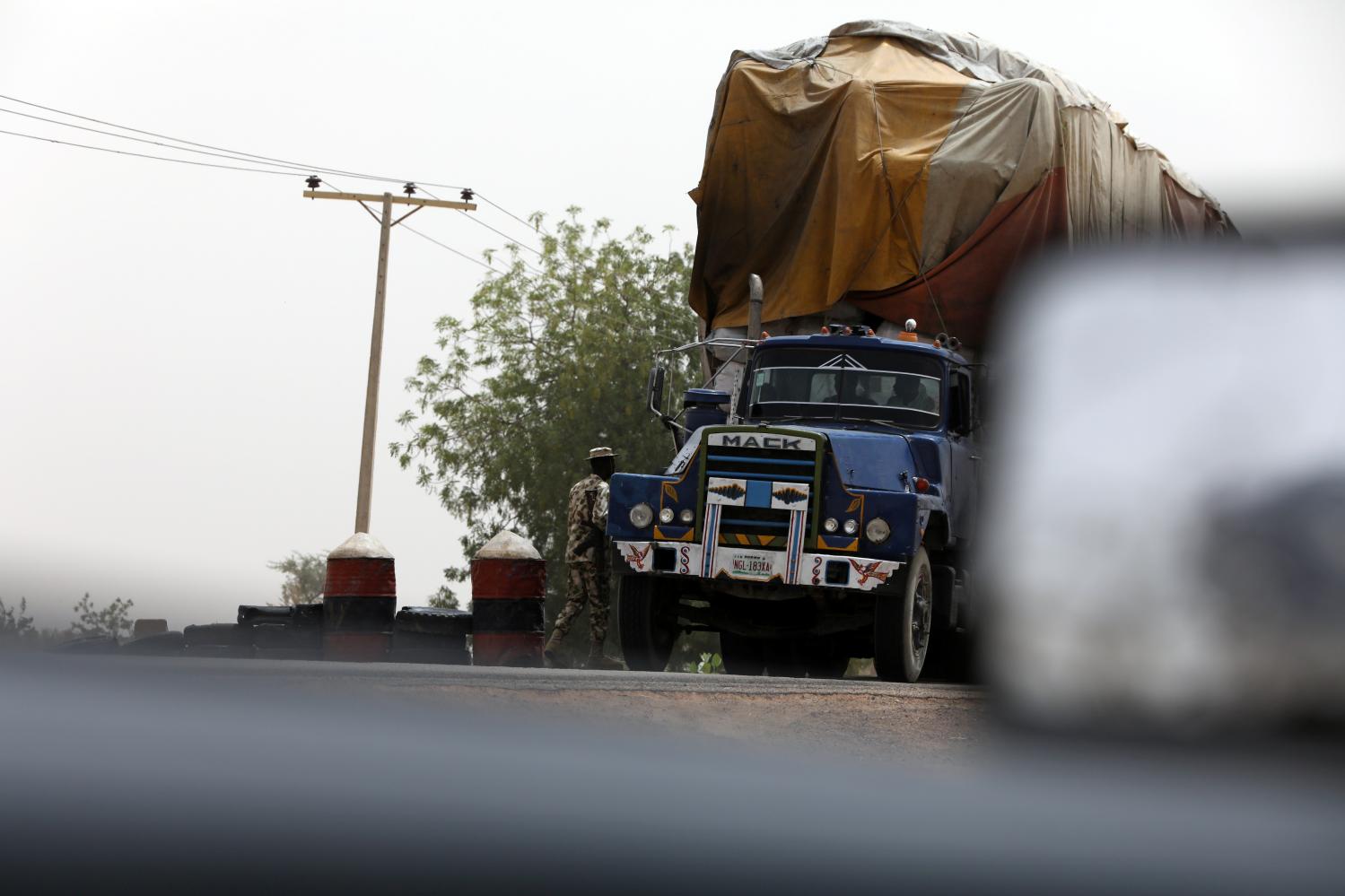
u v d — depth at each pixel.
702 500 26.62
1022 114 32.38
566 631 32.91
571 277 99.31
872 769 9.22
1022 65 36.16
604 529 33.00
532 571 27.89
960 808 6.48
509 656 27.56
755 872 5.45
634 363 95.88
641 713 12.16
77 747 5.40
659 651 29.33
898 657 25.84
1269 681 6.71
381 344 89.31
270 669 10.80
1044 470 7.30
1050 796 6.58
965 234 32.22
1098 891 5.56
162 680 7.46
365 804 5.33
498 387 96.19
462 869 5.09
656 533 26.80
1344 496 6.63
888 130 33.16
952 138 32.66
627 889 5.21
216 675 9.36
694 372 99.50
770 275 34.91
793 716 14.00
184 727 5.96
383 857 5.07
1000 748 7.45
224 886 4.86
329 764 5.65
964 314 32.12
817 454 26.05
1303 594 6.66
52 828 4.87
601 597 33.03
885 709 15.45
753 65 34.94
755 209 34.78
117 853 4.87
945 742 13.72
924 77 34.00
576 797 5.78
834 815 6.14
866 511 25.75
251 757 5.59
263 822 5.05
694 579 28.41
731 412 32.00
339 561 26.47
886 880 5.52
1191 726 6.85
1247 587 6.77
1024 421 7.38
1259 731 6.71
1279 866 5.81
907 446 27.56
